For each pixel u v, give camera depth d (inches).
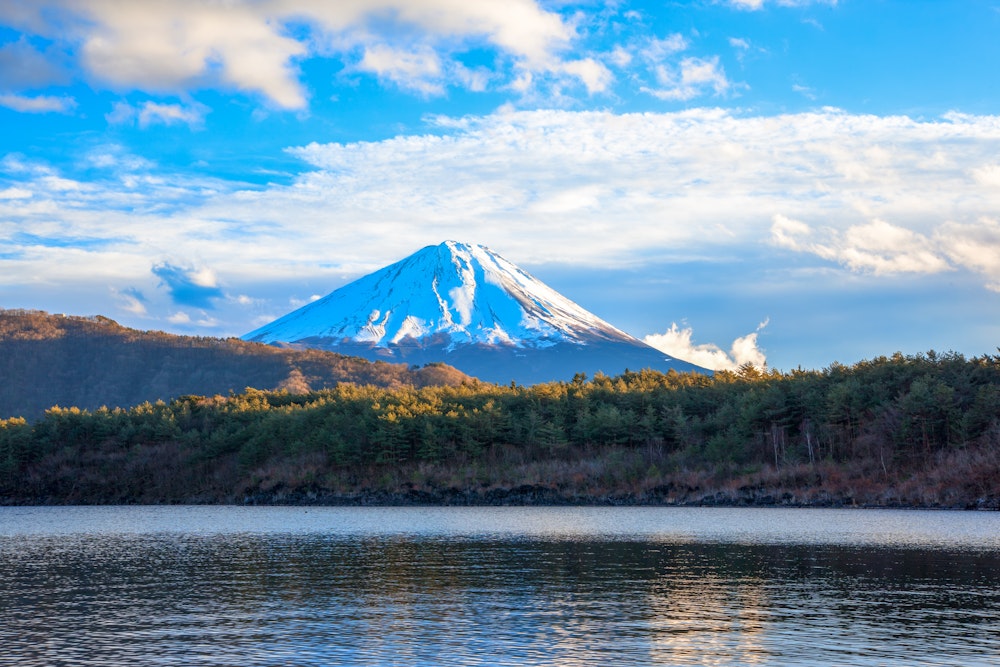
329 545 3107.8
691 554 2751.0
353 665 1364.4
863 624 1648.6
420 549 2947.8
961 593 1983.3
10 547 3065.9
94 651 1450.5
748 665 1362.0
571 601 1891.0
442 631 1590.8
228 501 6540.4
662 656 1416.1
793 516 4478.3
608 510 5142.7
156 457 7249.0
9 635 1565.0
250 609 1806.1
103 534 3666.3
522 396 7337.6
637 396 7057.1
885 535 3363.7
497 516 4712.1
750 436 6279.5
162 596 1962.4
